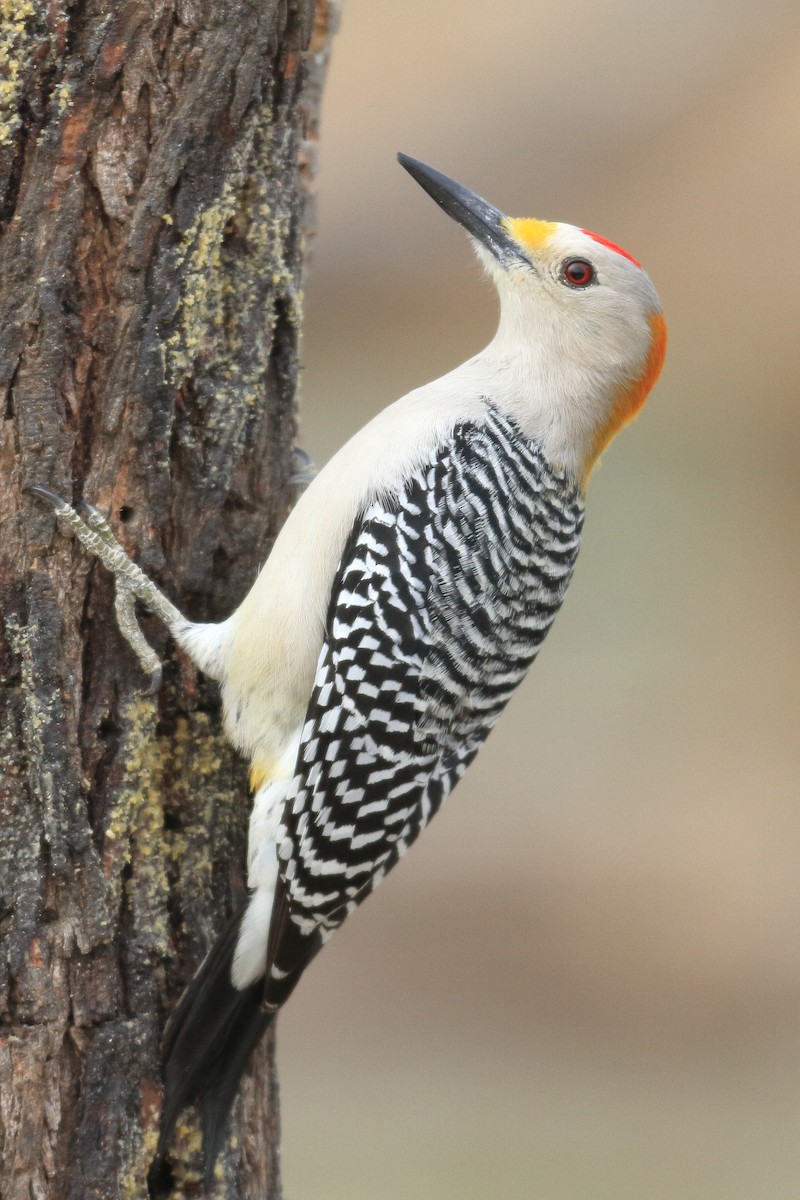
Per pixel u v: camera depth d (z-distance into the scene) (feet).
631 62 65.87
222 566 27.53
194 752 26.71
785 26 64.90
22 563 24.66
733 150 67.41
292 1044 54.03
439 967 56.90
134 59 24.25
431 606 27.09
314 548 26.91
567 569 29.91
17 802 24.47
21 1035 24.03
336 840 26.50
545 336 30.22
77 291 24.56
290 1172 47.09
